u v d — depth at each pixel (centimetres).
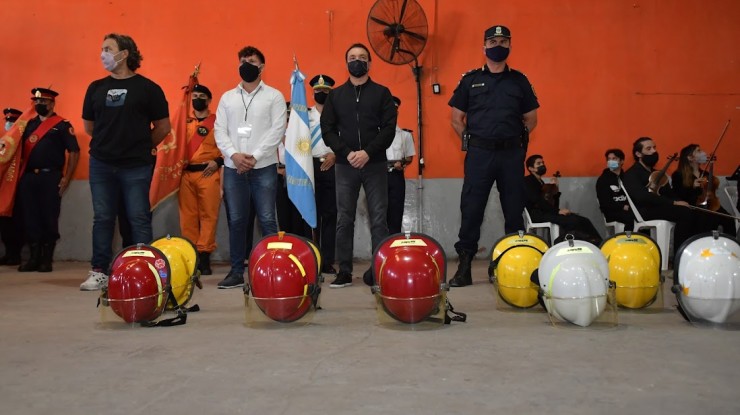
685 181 687
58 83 778
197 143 641
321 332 325
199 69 737
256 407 207
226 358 272
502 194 516
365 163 482
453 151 779
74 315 388
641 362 257
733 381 230
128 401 215
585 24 789
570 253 333
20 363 267
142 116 519
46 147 673
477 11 781
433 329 330
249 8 780
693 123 796
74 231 770
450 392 221
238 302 435
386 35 721
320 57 778
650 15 794
